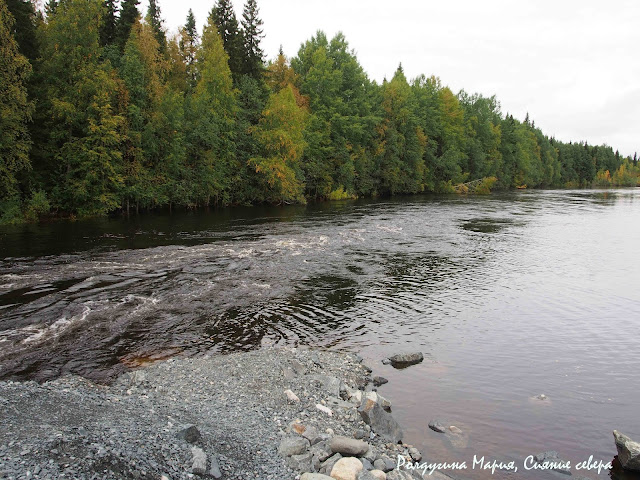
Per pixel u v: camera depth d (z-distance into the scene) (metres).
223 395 10.52
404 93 85.88
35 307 15.82
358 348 13.90
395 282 21.27
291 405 10.19
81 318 15.09
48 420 7.90
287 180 56.06
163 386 10.80
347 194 72.12
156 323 15.11
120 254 24.67
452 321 16.36
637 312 17.62
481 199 74.50
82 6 38.47
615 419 10.05
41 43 39.31
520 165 126.19
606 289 20.78
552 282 21.88
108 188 40.69
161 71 46.44
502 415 10.15
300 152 58.19
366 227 37.66
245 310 16.78
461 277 22.48
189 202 48.38
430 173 91.44
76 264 22.11
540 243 32.34
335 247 28.89
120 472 6.21
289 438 8.45
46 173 38.69
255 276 21.36
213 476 6.89
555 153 157.62
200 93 52.53
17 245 26.25
